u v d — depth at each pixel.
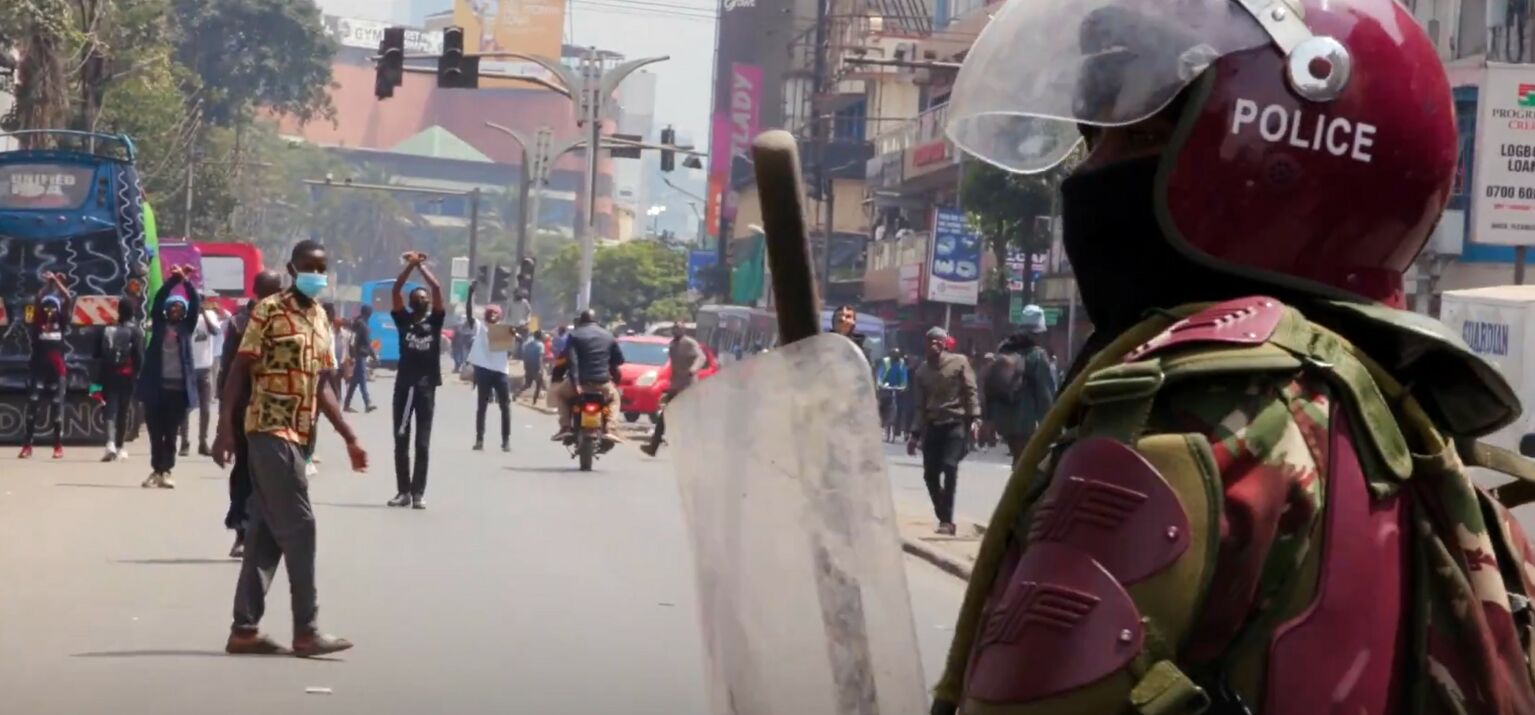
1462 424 2.16
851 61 33.38
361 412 39.25
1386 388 2.02
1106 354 2.02
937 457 15.80
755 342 48.28
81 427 23.09
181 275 17.97
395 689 8.49
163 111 53.22
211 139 75.25
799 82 79.38
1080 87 2.09
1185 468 1.83
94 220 23.77
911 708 2.00
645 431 33.88
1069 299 40.56
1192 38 2.04
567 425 23.31
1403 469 1.93
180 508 16.14
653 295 98.81
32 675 8.55
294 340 9.09
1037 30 2.15
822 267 63.28
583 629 10.40
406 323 16.97
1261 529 1.84
